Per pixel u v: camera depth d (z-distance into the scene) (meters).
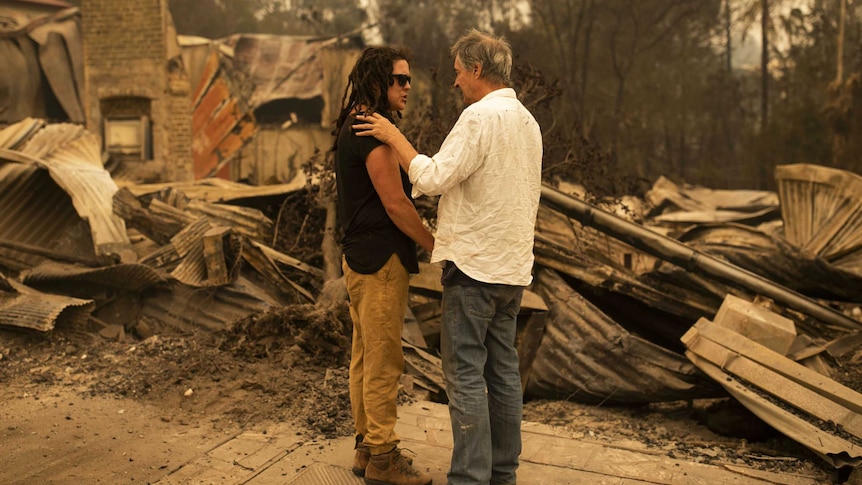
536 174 2.69
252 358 4.31
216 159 20.41
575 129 6.79
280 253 6.01
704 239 7.09
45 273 5.44
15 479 2.94
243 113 20.52
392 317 2.76
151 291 5.38
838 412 3.46
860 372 4.42
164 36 18.34
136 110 18.50
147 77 18.38
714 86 28.27
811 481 3.08
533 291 5.11
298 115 23.33
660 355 4.25
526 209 2.63
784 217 7.66
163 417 3.68
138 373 4.23
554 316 4.79
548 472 3.07
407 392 4.00
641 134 25.55
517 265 2.62
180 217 6.23
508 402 2.79
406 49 2.83
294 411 3.73
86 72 18.52
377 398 2.79
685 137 29.22
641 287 5.18
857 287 6.11
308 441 3.38
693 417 4.29
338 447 3.30
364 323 2.78
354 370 2.96
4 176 6.39
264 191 6.87
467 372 2.65
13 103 19.88
